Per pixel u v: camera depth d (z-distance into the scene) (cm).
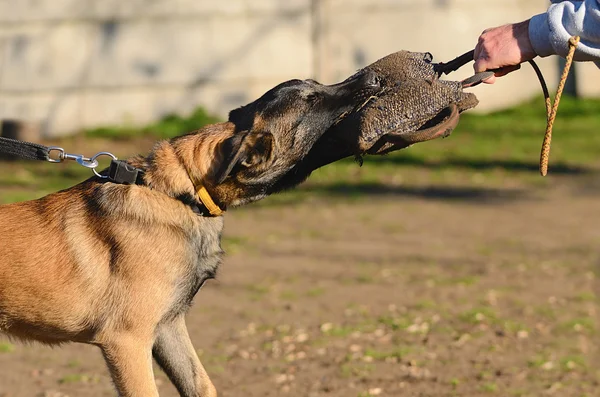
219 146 447
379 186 1345
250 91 1692
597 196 1252
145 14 1673
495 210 1184
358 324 732
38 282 447
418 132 420
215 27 1681
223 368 633
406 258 947
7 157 1470
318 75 1708
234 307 782
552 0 416
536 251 972
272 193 465
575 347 676
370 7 1711
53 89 1669
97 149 1545
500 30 423
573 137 1619
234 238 1035
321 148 461
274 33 1689
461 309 770
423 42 1723
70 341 466
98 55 1673
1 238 454
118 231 445
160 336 457
